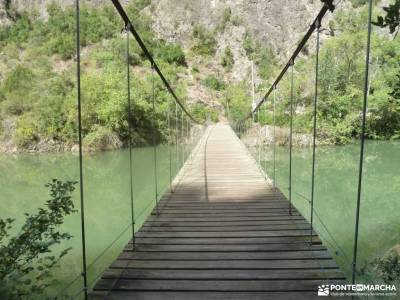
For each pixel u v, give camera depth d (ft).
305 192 27.45
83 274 6.68
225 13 162.91
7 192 31.09
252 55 141.69
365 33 61.31
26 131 59.36
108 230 18.76
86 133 60.29
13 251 7.25
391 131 61.41
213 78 124.36
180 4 170.50
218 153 33.78
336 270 8.43
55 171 42.14
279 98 63.31
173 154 54.65
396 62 56.13
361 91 58.75
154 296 7.32
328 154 49.96
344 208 22.61
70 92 65.00
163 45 136.46
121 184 33.04
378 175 35.60
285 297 7.21
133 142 61.87
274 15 169.78
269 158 46.26
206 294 7.38
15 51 112.68
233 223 12.44
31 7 157.89
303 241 10.41
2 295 6.22
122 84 64.75
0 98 67.56
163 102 70.85
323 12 8.40
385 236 16.37
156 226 12.23
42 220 7.72
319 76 59.77
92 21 121.60
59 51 108.37
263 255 9.39
